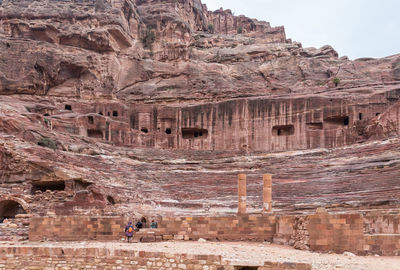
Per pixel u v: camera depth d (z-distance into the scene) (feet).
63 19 230.89
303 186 140.97
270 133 194.29
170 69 245.86
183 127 206.39
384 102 183.11
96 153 160.76
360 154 155.02
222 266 51.49
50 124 170.50
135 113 208.64
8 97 200.03
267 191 94.48
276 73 242.78
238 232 79.77
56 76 215.92
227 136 199.62
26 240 79.66
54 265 59.41
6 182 129.70
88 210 113.39
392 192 117.50
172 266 53.36
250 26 332.39
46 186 135.44
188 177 161.48
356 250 62.49
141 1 288.10
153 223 86.07
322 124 188.85
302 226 69.05
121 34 238.07
